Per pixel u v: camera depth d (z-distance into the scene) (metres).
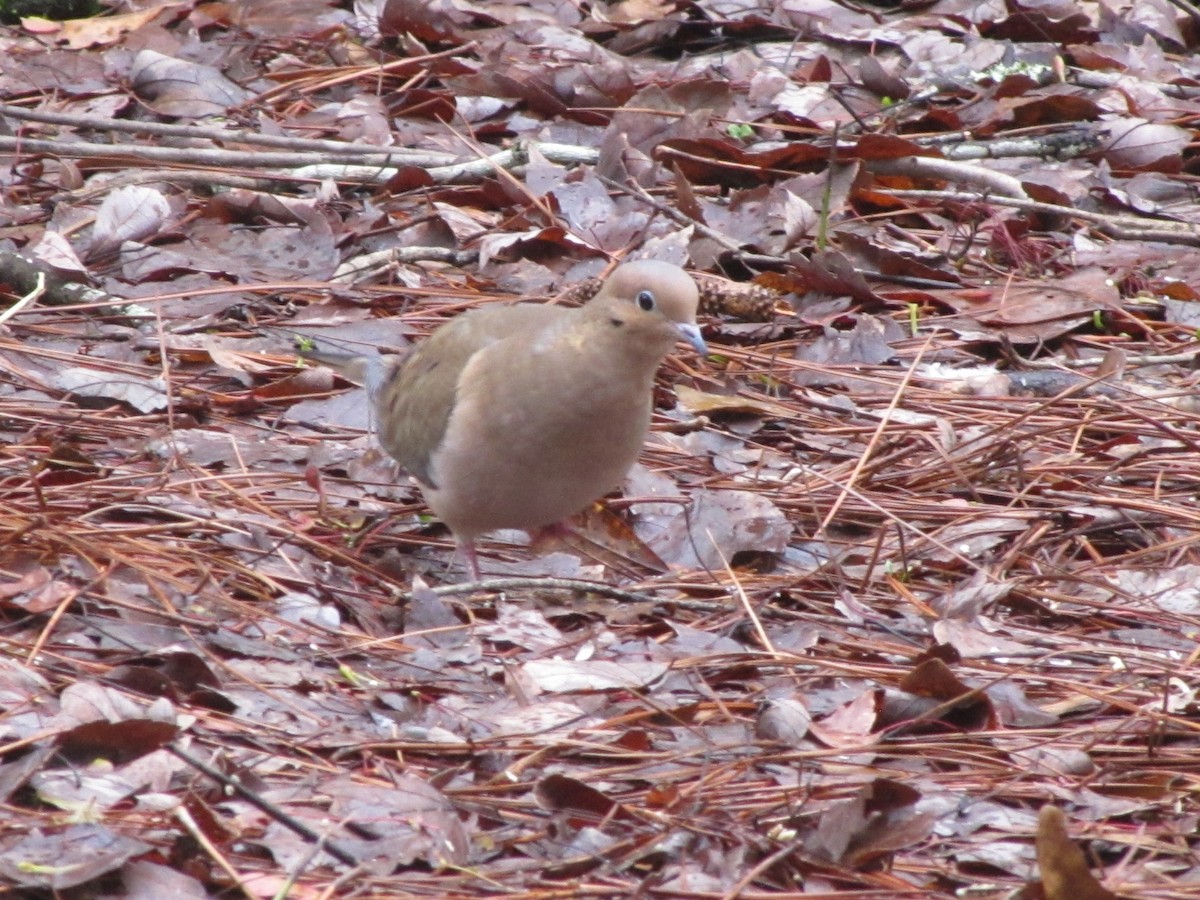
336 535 10.12
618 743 7.76
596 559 10.25
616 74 16.88
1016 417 11.62
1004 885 6.90
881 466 11.09
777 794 7.42
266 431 11.25
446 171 14.98
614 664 8.45
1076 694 8.56
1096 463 11.37
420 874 6.61
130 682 7.80
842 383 12.44
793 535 10.43
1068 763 7.86
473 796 7.21
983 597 9.39
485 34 18.52
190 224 14.05
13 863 6.23
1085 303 13.61
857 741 7.94
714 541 10.13
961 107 17.38
